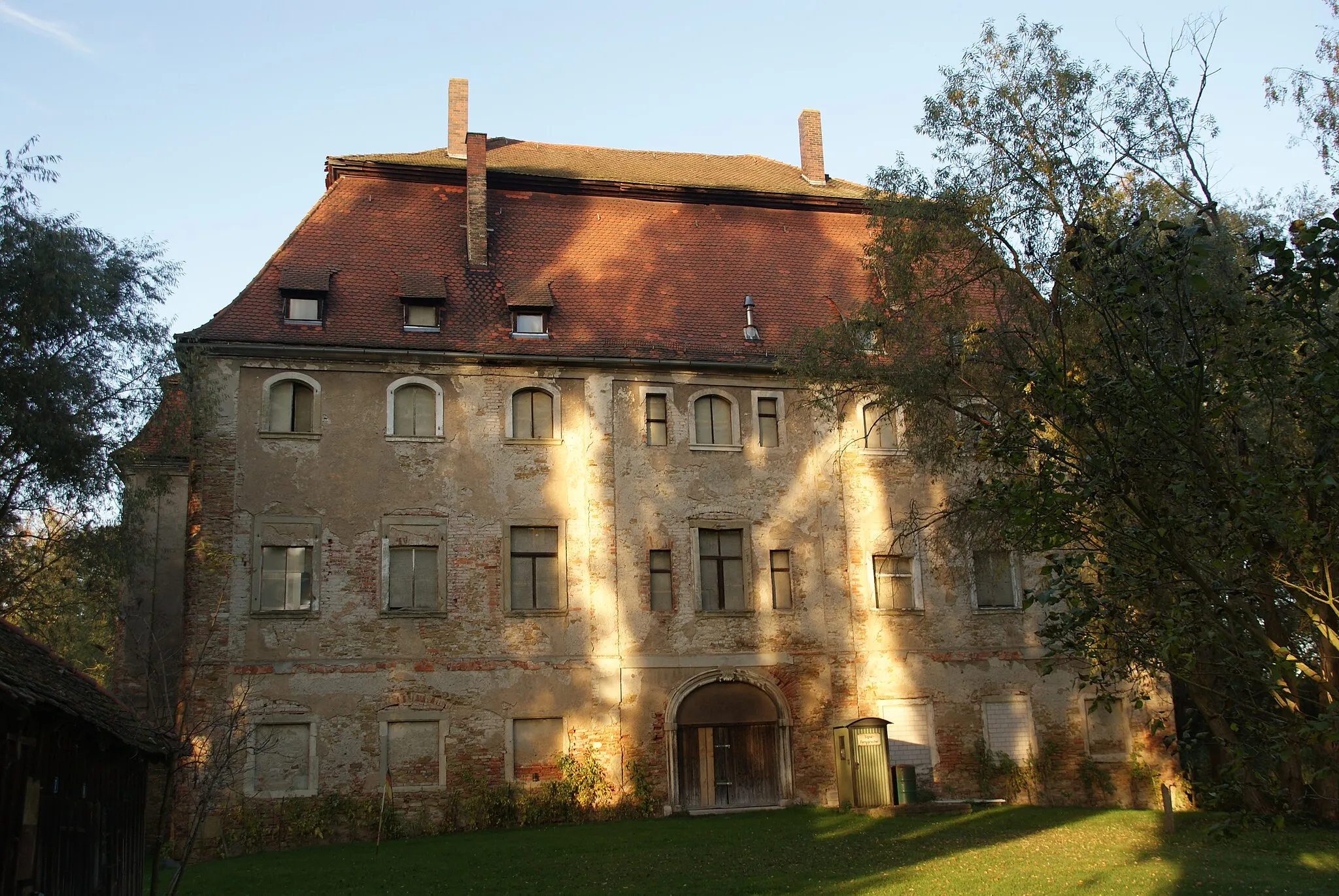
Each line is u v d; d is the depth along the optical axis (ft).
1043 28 79.36
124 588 91.30
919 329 79.71
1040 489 39.81
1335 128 75.46
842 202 122.21
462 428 95.71
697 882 62.69
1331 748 39.55
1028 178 75.66
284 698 87.25
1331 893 55.98
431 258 104.53
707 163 133.69
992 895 56.34
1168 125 73.97
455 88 124.26
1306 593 37.47
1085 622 40.75
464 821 87.81
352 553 91.15
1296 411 38.42
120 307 82.12
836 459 102.32
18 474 77.41
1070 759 101.04
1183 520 38.63
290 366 93.30
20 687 39.42
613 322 103.71
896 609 100.99
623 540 96.63
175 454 87.81
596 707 92.84
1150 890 57.16
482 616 92.43
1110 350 42.09
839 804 93.66
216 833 82.33
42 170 82.07
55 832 44.27
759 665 96.84
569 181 114.73
